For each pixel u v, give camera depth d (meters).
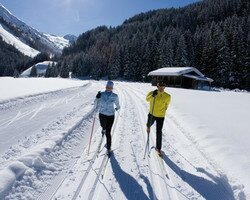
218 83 71.62
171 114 13.45
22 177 4.96
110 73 95.06
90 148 7.44
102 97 6.97
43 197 4.59
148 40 94.00
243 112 14.88
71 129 8.80
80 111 12.70
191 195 5.07
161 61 80.50
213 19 122.06
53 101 15.91
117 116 12.48
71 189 4.94
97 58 112.69
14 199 4.35
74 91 24.66
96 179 5.41
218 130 9.66
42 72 164.12
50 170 5.63
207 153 7.31
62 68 123.69
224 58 70.75
